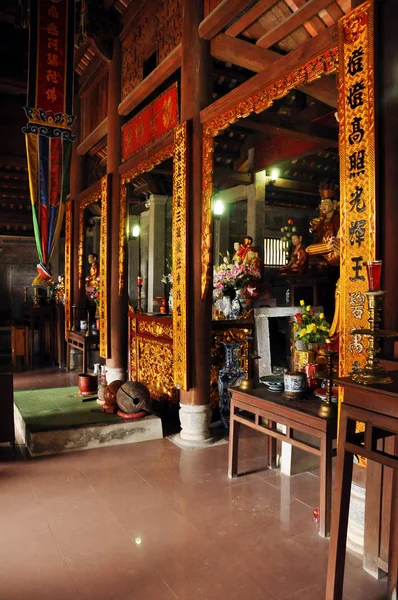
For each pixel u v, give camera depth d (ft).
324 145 25.12
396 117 9.15
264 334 19.15
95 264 31.45
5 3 25.98
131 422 16.79
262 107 13.20
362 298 9.37
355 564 9.39
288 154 28.81
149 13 19.57
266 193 40.16
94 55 25.48
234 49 14.93
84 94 29.01
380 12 9.21
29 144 24.20
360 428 9.05
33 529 10.61
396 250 9.13
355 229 9.49
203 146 15.90
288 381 11.91
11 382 16.03
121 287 23.30
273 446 14.24
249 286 19.95
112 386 18.28
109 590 8.43
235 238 41.06
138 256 41.37
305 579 8.75
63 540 10.14
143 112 20.31
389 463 6.79
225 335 18.62
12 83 29.81
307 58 11.34
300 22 11.93
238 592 8.37
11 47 29.55
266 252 42.32
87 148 28.99
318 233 25.66
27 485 13.05
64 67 20.70
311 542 10.06
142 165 20.26
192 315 16.35
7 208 37.17
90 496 12.33
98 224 43.34
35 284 35.22
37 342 38.81
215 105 15.07
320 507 10.36
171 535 10.34
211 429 17.95
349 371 9.62
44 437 15.52
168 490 12.69
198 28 15.79
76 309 30.78
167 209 37.27
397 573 8.22
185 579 8.75
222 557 9.48
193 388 16.43
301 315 13.73
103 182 23.76
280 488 12.82
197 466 14.40
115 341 23.63
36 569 9.07
